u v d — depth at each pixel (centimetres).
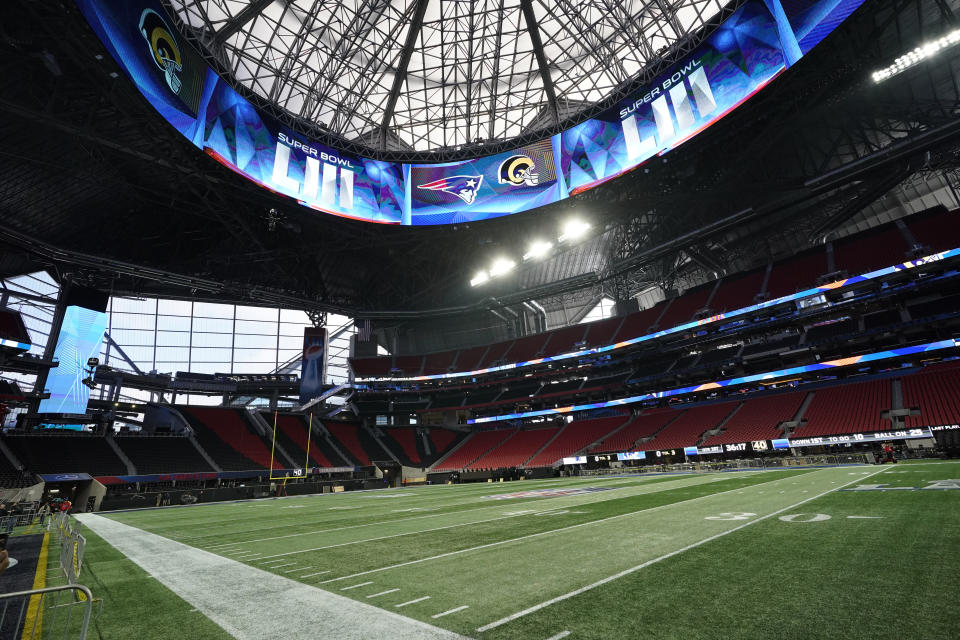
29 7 2019
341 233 4378
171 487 3575
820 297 3872
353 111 4006
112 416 4003
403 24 3484
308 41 3447
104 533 1495
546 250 4981
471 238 4809
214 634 455
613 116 3831
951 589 434
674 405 4662
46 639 469
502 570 645
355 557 824
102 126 2853
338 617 479
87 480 3169
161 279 4272
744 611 415
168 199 3688
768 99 3059
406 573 665
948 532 673
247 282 4841
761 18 2944
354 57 3694
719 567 572
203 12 2966
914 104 3075
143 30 2452
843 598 431
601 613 436
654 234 4753
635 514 1170
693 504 1289
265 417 4838
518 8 3538
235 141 3222
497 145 4400
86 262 3847
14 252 3681
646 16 3412
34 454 3181
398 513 1677
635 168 3650
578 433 4850
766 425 3591
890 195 4116
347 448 4988
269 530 1347
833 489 1371
